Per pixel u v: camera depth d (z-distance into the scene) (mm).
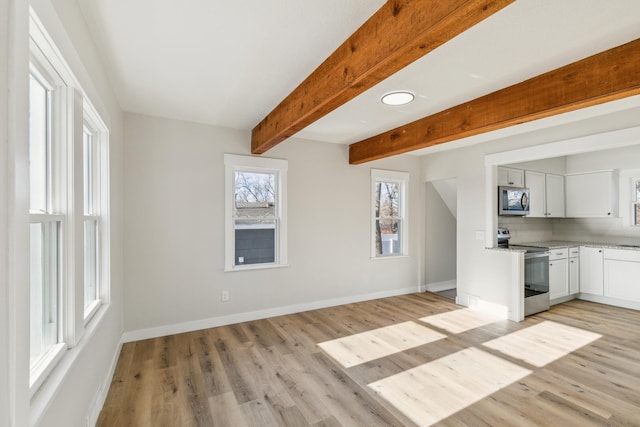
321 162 4465
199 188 3617
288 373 2594
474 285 4398
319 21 1758
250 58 2166
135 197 3291
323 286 4465
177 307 3500
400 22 1509
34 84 1365
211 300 3682
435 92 2697
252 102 2979
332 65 2088
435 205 5617
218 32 1865
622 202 4828
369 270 4891
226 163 3758
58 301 1528
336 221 4582
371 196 4918
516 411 2086
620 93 2004
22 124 935
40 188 1428
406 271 5285
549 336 3346
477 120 2830
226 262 3752
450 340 3254
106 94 2369
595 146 3242
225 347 3098
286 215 4160
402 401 2209
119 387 2379
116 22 1762
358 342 3215
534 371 2602
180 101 2963
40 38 1183
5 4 853
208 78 2473
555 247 4414
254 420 2016
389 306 4512
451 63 2193
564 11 1637
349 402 2201
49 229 1464
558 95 2271
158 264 3404
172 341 3252
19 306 912
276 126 3061
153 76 2432
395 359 2834
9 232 864
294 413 2084
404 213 5289
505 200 4402
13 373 867
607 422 1960
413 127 3543
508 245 4594
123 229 3215
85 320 1894
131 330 3268
